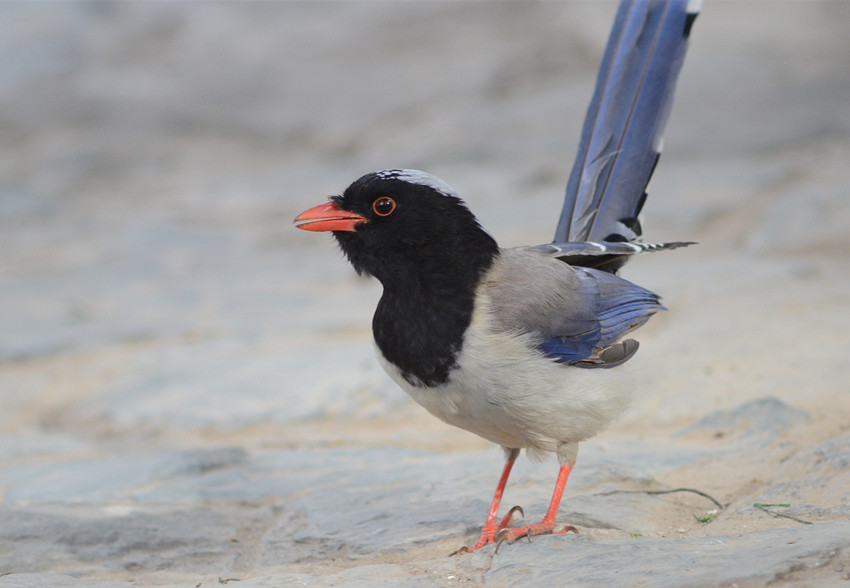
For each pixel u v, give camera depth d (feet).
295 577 24.04
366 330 52.16
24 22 124.06
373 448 36.65
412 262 24.94
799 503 26.50
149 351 51.31
